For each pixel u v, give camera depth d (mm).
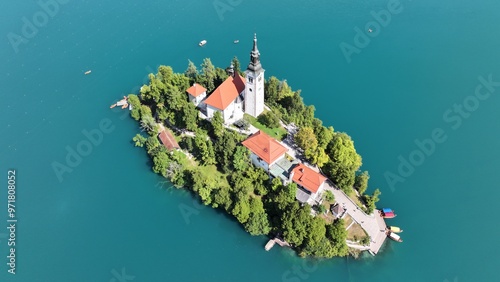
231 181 152625
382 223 148625
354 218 143750
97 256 142625
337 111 195125
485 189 158875
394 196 157500
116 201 160375
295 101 175250
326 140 157625
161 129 181750
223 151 152500
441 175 165000
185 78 185750
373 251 139500
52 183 168250
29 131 192625
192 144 166500
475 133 182500
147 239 147000
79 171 172750
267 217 144250
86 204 159750
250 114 174750
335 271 135750
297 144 159625
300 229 132750
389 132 183875
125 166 173625
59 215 156500
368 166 168875
